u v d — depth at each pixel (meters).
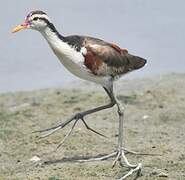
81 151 14.55
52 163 13.86
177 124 16.45
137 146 14.71
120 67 13.91
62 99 18.77
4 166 13.85
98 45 13.52
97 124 16.44
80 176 12.97
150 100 18.30
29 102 18.86
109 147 14.79
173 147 14.64
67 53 13.30
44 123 16.59
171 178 12.78
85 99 18.64
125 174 12.98
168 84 19.86
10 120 16.77
